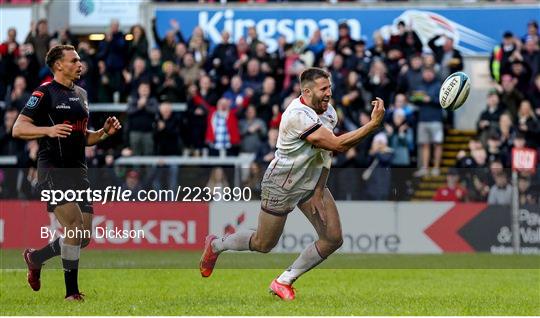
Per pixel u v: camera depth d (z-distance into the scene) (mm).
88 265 51156
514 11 78750
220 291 39469
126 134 71312
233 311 30656
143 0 81062
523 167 64062
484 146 70375
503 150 69312
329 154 33406
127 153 70250
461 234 63062
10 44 77000
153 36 76750
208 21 79938
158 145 71000
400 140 68938
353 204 62406
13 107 73750
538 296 37719
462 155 67875
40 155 34219
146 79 72750
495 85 73500
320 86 32344
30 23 81625
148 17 80938
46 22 77125
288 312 30312
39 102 33719
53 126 32969
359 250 62281
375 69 71750
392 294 38219
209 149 70812
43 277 45031
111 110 74438
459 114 78875
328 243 33969
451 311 31234
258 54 73812
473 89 79000
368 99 71875
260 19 79312
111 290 39750
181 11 80250
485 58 79000
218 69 73750
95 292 38219
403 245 62281
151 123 71062
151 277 45562
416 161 71750
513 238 63438
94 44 82000
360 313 30141
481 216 63312
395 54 73125
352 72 70938
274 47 79375
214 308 31594
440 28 79000
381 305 33094
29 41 76750
